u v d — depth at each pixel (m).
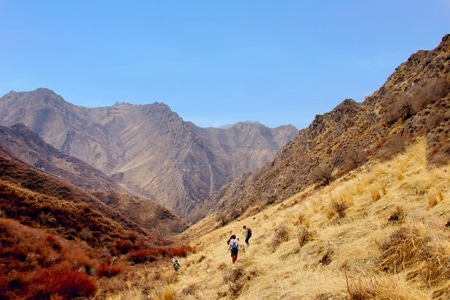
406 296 3.57
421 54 96.31
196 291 9.69
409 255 4.54
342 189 14.15
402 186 9.48
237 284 7.70
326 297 4.38
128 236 44.72
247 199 141.38
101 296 16.20
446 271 3.67
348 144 87.12
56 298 14.77
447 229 4.70
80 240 35.62
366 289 3.88
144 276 20.88
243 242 16.83
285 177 119.06
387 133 65.88
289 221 13.52
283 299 5.31
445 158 10.06
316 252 7.25
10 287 16.67
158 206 167.00
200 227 150.75
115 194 170.00
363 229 7.11
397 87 89.00
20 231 24.89
